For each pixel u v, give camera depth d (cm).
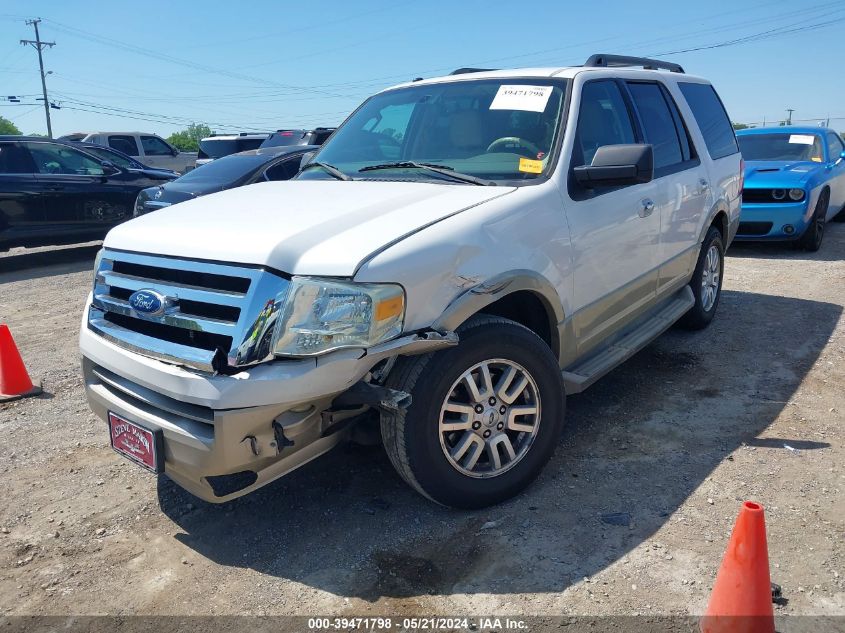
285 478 374
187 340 291
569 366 391
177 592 289
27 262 1130
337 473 377
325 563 302
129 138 2062
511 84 420
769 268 860
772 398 457
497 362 322
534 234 341
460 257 304
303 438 287
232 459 272
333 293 272
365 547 311
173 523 339
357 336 275
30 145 1060
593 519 324
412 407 298
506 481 333
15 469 397
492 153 389
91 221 1111
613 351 427
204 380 271
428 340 291
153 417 295
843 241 1055
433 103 434
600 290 399
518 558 298
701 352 551
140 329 314
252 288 272
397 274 282
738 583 241
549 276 348
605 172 356
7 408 486
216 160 1065
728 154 611
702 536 308
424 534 319
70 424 457
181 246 301
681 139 526
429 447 305
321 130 1209
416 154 415
